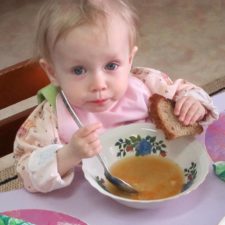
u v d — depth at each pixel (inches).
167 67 90.1
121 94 36.7
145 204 30.6
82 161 34.3
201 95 40.8
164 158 35.8
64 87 36.3
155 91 42.4
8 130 42.6
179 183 33.7
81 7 34.6
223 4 107.6
